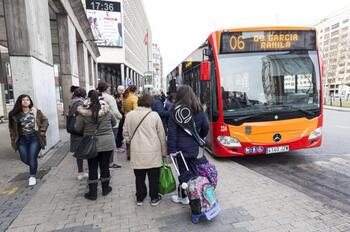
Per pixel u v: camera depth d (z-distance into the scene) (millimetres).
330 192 4684
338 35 57906
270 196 4480
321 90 6473
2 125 15133
